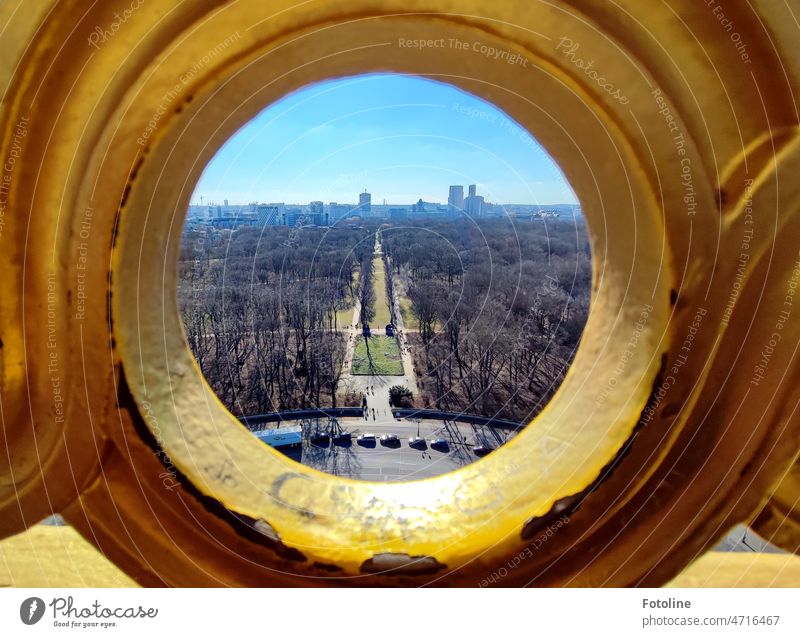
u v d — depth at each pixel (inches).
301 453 4407.0
